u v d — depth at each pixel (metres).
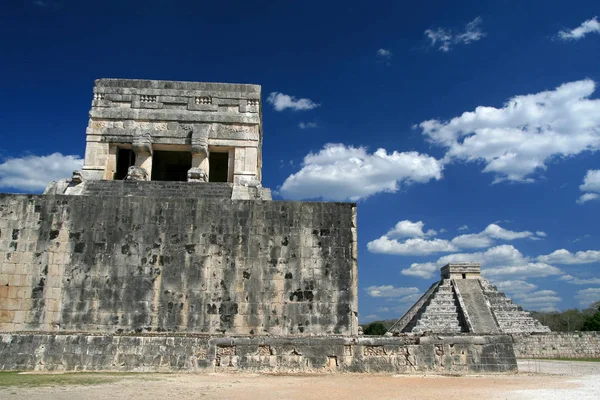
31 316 17.89
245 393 11.83
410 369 16.47
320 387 13.07
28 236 18.48
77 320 17.94
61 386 12.16
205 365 15.84
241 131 26.94
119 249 18.59
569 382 15.30
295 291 18.64
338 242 19.16
